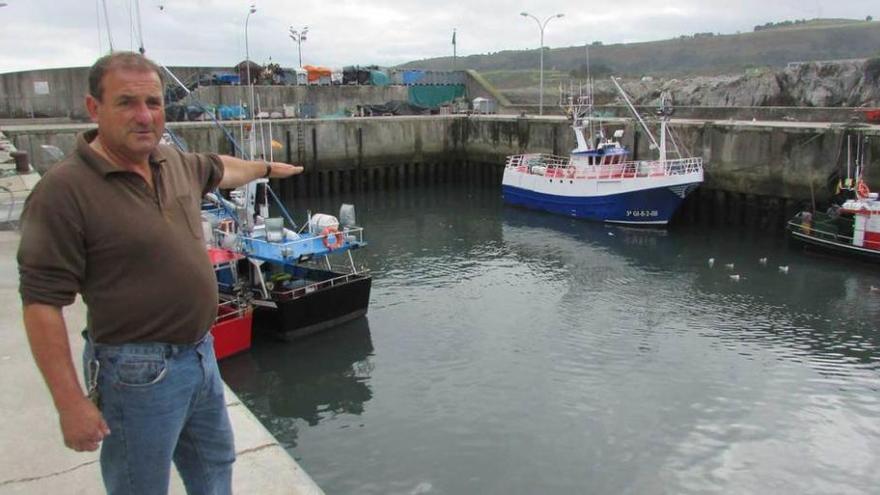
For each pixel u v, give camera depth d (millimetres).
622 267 20844
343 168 37188
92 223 2158
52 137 28969
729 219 28422
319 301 14539
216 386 2619
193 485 2775
